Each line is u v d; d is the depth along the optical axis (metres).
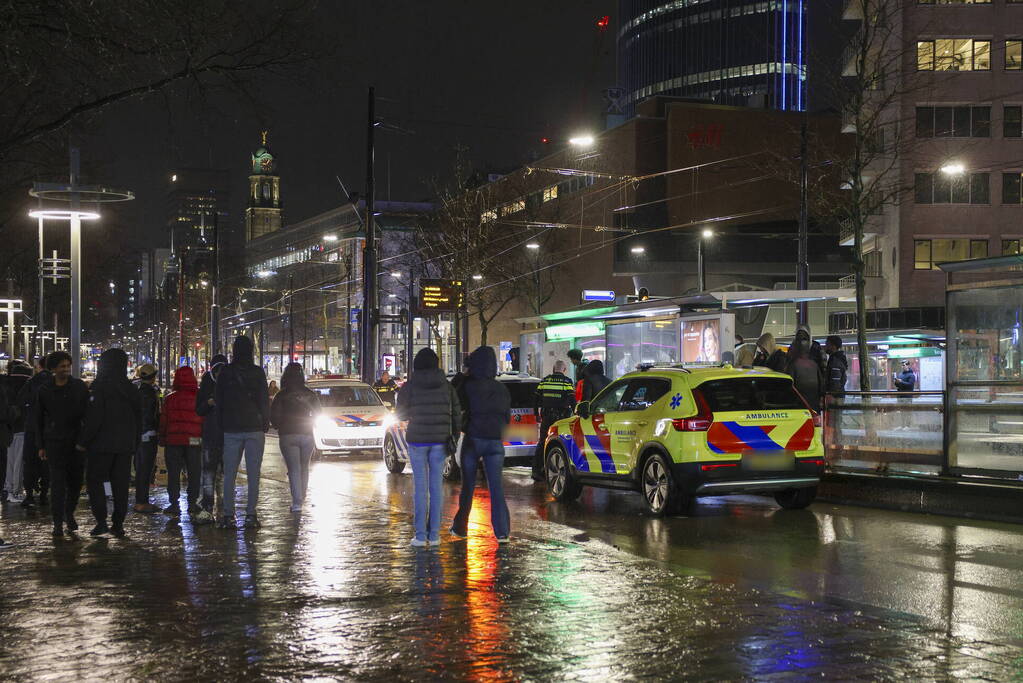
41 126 11.66
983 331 13.48
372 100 32.69
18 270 41.12
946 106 52.31
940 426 13.79
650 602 7.82
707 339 24.08
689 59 130.00
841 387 16.72
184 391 13.71
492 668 6.00
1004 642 6.66
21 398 14.63
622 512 13.81
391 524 12.26
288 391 13.38
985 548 10.65
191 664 6.08
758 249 69.12
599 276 73.00
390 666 6.04
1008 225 52.25
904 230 52.97
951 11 51.62
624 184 71.38
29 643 6.57
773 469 13.04
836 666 6.06
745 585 8.52
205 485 12.47
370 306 32.97
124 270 43.25
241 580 8.70
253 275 129.12
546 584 8.52
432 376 10.70
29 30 10.35
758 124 72.19
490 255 57.91
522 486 17.56
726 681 5.75
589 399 16.30
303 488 13.53
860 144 25.38
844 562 9.80
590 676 5.84
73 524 11.77
